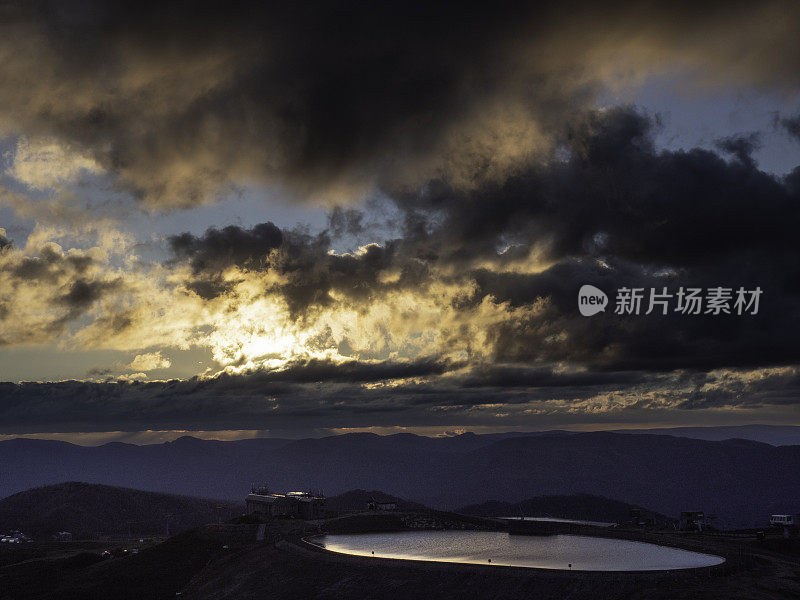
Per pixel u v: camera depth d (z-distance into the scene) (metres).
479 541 182.62
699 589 114.00
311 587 151.38
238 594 165.62
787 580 123.56
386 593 137.88
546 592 121.38
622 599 114.06
